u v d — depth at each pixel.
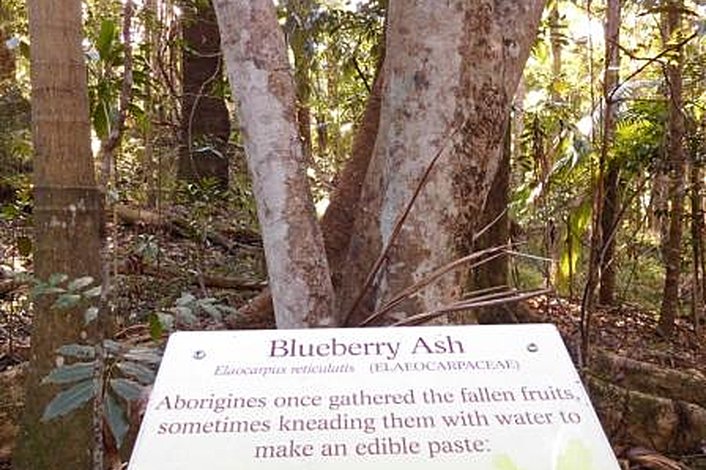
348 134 10.41
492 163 2.87
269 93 2.69
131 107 4.68
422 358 1.88
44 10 3.23
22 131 7.54
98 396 2.23
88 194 3.27
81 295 2.53
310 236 2.71
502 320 5.13
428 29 2.75
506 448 1.62
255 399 1.75
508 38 2.98
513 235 6.46
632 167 6.14
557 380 1.82
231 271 6.32
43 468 3.18
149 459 1.60
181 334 1.95
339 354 1.89
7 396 3.98
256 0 2.71
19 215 5.57
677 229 6.71
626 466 4.13
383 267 2.81
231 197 7.71
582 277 7.16
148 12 6.04
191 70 8.16
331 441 1.64
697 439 4.46
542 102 7.12
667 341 6.62
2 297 5.05
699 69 6.17
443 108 2.75
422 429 1.67
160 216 6.21
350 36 6.91
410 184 2.77
